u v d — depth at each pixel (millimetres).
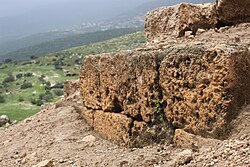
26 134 10250
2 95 48719
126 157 6840
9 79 61375
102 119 8602
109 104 8234
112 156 7133
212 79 5891
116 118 7914
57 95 46219
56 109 11742
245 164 4883
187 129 6336
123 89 7684
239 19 9180
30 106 40000
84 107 9797
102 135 8641
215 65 5859
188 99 6258
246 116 5770
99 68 8578
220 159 5285
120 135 7805
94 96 8984
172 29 9648
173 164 5812
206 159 5453
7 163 8312
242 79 5922
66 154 7938
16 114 34312
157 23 10297
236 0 9086
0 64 82125
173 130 6703
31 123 11133
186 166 5531
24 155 8539
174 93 6508
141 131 7215
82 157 7531
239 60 5867
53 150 8375
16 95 48188
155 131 6961
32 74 63875
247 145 5289
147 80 7004
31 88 52688
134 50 7781
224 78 5770
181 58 6344
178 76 6414
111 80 8102
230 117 5797
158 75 6820
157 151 6586
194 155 5766
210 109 5938
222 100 5793
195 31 9219
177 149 6406
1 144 10078
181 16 9312
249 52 6211
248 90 6020
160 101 6840
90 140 8508
